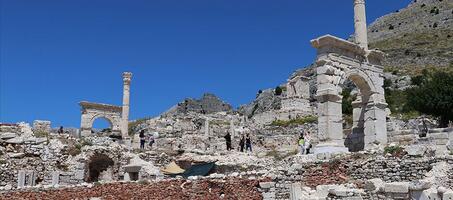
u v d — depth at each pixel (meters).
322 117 32.34
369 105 36.09
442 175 23.39
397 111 72.50
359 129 37.03
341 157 28.23
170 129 78.81
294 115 82.94
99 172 41.06
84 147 39.88
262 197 27.02
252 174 28.28
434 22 173.75
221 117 95.00
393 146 28.14
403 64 133.38
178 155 43.22
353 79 36.06
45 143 39.38
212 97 143.38
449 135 30.17
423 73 111.62
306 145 37.22
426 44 148.38
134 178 37.62
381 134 35.72
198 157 41.56
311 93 111.75
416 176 25.17
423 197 18.81
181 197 28.95
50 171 38.12
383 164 26.47
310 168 27.73
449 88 59.34
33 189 30.03
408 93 72.88
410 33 169.50
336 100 32.72
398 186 19.69
